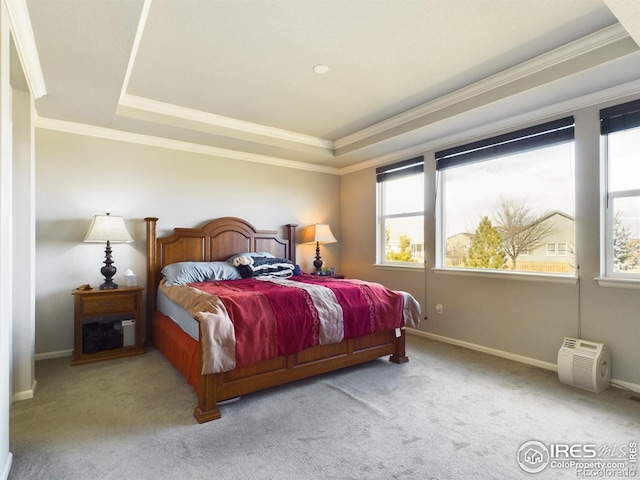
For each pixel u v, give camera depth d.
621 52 2.18
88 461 1.72
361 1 1.98
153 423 2.09
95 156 3.58
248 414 2.21
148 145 3.88
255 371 2.38
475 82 2.98
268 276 3.93
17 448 1.83
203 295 2.55
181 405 2.33
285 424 2.08
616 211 2.68
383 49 2.47
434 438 1.93
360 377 2.81
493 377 2.80
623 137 2.65
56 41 2.04
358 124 4.05
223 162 4.39
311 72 2.80
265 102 3.41
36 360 3.24
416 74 2.84
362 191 5.03
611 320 2.64
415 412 2.23
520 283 3.21
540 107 2.99
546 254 3.09
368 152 4.47
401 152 4.38
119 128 3.60
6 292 1.59
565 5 2.01
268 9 2.04
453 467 1.69
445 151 3.88
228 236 4.31
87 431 2.00
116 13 1.80
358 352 2.93
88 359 3.14
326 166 5.26
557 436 1.95
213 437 1.94
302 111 3.64
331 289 2.88
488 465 1.70
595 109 2.73
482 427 2.05
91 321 3.23
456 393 2.51
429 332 4.03
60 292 3.38
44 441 1.89
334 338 2.68
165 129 3.62
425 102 3.41
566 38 2.34
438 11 2.07
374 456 1.77
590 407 2.29
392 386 2.63
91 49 2.13
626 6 1.52
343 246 5.37
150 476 1.62
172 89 3.12
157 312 3.69
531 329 3.12
